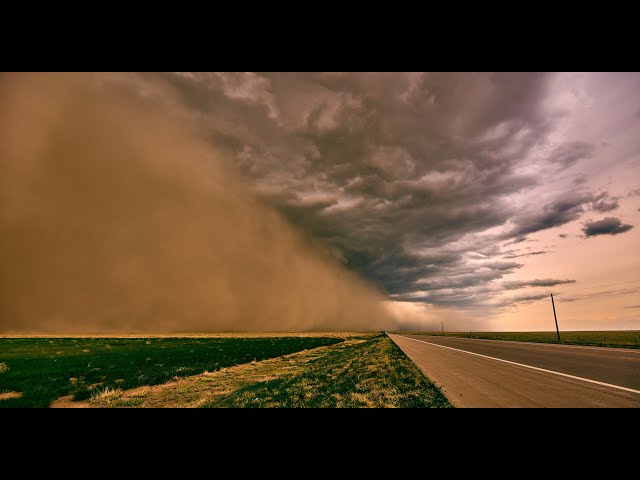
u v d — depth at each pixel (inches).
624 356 720.3
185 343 1925.4
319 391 410.3
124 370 674.2
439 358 781.3
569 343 1306.6
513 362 651.5
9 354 1080.8
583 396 328.8
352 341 2364.7
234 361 870.4
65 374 608.7
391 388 406.9
